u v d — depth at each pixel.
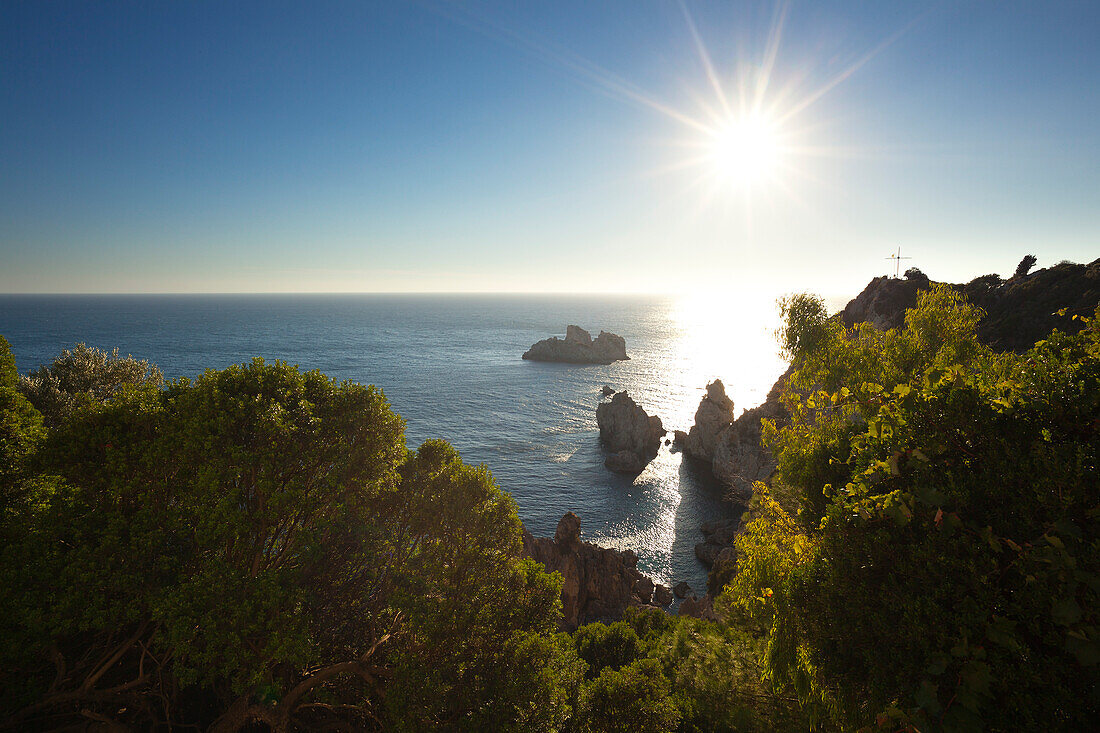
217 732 12.27
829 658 6.41
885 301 51.97
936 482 5.77
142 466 12.88
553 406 138.75
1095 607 4.50
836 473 8.85
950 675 5.18
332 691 14.23
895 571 5.76
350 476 14.02
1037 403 5.52
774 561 8.37
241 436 13.12
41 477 13.03
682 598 53.50
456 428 116.06
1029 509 5.20
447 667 12.31
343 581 13.77
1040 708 4.76
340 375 183.38
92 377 34.50
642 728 13.55
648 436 100.31
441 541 14.67
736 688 10.59
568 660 14.87
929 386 6.40
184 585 10.90
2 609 10.76
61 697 12.07
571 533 50.78
